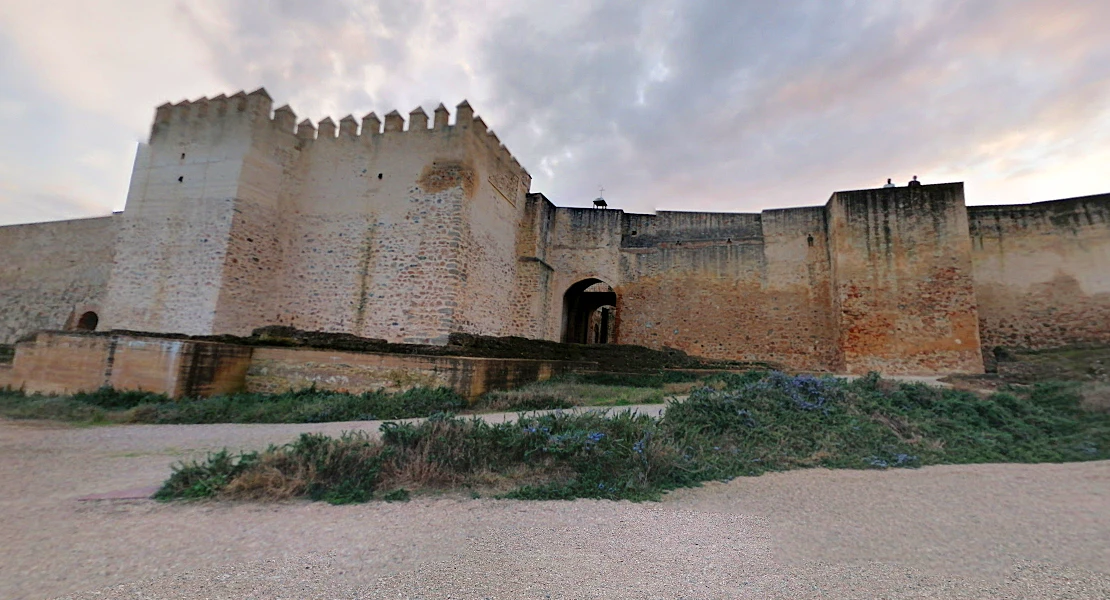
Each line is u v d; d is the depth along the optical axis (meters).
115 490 4.94
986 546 3.74
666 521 4.27
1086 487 5.52
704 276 19.75
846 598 2.83
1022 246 17.00
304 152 16.19
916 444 7.20
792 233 18.86
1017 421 8.15
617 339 20.31
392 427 5.94
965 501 4.96
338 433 7.74
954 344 15.24
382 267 14.76
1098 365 13.43
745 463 6.27
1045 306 16.36
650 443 5.90
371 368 11.16
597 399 10.91
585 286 22.83
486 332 16.20
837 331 17.19
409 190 15.02
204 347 10.74
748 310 18.97
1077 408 8.82
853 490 5.34
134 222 15.21
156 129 15.70
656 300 20.16
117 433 7.84
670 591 2.90
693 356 19.05
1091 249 16.16
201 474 4.97
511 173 18.55
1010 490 5.38
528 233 19.70
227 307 13.97
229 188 14.50
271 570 3.15
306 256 15.43
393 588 2.90
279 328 14.99
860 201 17.06
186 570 3.13
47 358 11.66
